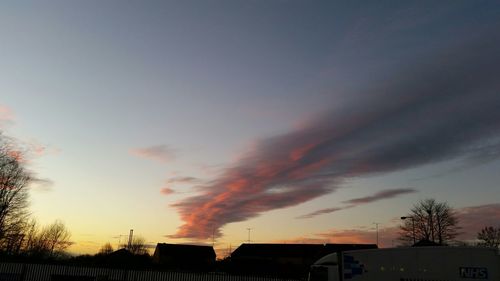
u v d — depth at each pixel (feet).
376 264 71.10
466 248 63.10
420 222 231.09
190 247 313.12
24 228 178.60
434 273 64.64
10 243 175.52
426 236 227.40
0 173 164.76
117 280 119.24
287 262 247.09
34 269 117.80
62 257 271.08
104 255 288.92
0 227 163.94
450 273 63.36
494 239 239.09
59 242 270.46
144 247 342.03
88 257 282.77
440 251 64.90
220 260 308.40
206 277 118.83
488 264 61.00
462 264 62.80
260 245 276.41
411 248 67.87
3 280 114.93
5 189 165.27
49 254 257.96
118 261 237.86
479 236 244.22
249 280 119.34
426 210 230.07
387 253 70.23
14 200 168.55
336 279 76.23
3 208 163.63
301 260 243.19
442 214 227.61
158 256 304.91
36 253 239.91
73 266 120.06
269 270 241.76
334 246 243.19
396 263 68.85
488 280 60.44
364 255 72.95
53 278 116.37
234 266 258.57
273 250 262.47
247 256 263.08
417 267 66.49
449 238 224.12
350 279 73.82
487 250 61.62
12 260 131.75
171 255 296.30
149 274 119.44
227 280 119.24
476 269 61.62
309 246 257.55
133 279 119.03
